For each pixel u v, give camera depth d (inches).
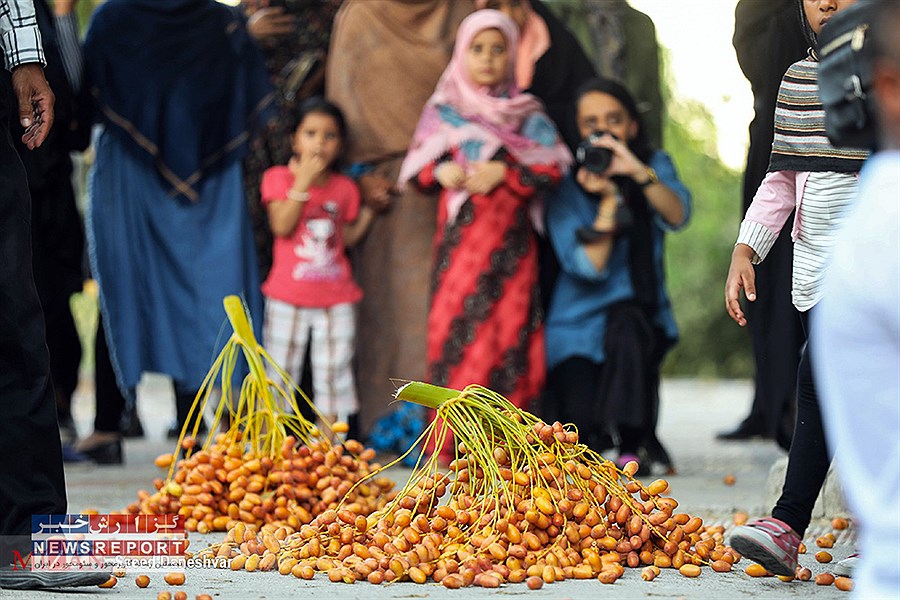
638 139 455.8
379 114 475.5
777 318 395.2
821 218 244.5
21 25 252.7
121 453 488.1
